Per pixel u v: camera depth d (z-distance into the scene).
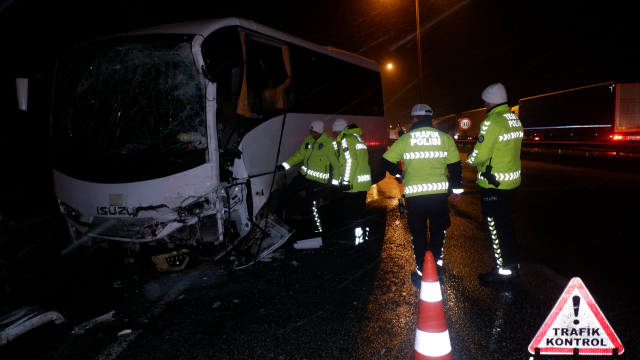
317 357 3.16
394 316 3.80
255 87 6.06
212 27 5.20
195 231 5.05
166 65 5.02
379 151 11.11
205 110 4.85
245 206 5.39
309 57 7.69
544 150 25.56
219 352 3.29
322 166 6.16
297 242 6.18
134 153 5.05
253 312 4.02
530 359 2.87
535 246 5.77
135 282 5.06
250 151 5.66
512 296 4.11
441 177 4.31
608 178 12.92
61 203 5.45
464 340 3.33
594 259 5.14
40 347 3.50
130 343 3.50
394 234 6.90
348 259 5.59
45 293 4.82
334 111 8.55
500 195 4.26
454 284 4.48
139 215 5.00
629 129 22.41
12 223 9.12
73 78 5.43
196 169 4.85
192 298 4.45
